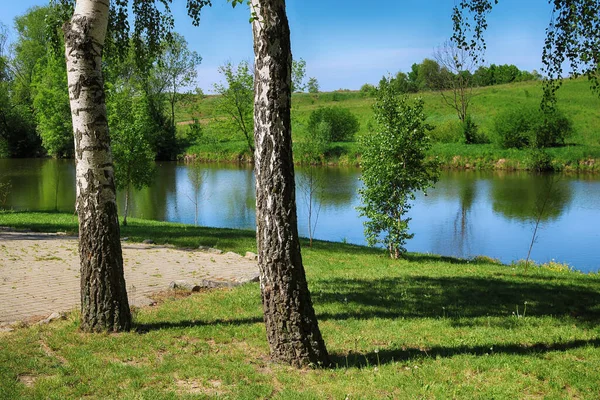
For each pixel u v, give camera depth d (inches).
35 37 2372.0
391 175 540.1
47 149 2155.5
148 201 1208.8
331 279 399.5
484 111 2536.9
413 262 535.8
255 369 203.2
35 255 453.4
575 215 991.0
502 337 252.2
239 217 1021.8
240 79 1505.9
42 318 271.9
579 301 339.9
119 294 245.9
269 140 197.8
